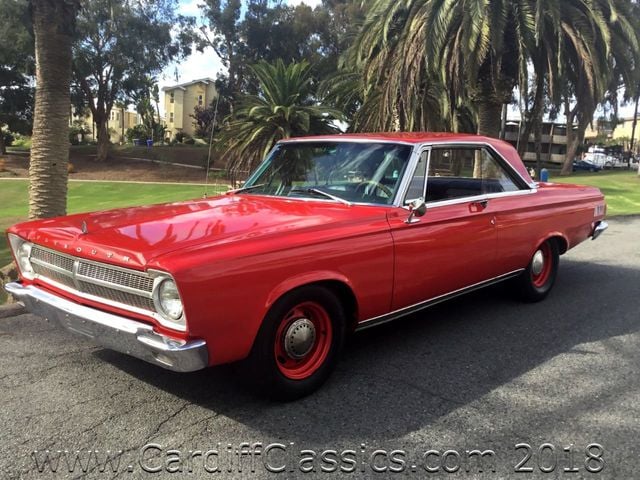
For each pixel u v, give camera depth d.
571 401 3.63
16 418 3.34
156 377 3.92
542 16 11.37
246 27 48.75
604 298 6.13
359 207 4.09
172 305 2.99
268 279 3.25
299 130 23.09
